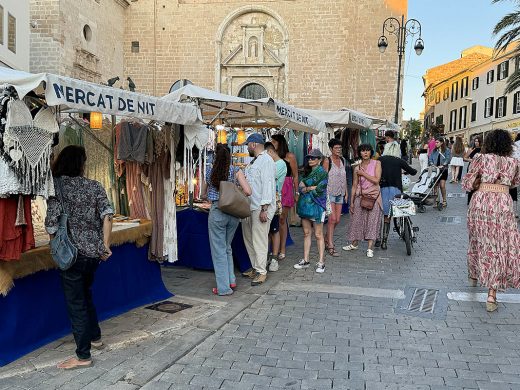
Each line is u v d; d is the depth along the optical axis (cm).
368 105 2567
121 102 425
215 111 842
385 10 2528
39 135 359
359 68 2566
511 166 526
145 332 455
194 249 702
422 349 430
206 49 2709
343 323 494
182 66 2736
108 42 2583
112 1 2608
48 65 2086
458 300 565
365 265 733
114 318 495
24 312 405
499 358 412
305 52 2623
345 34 2578
